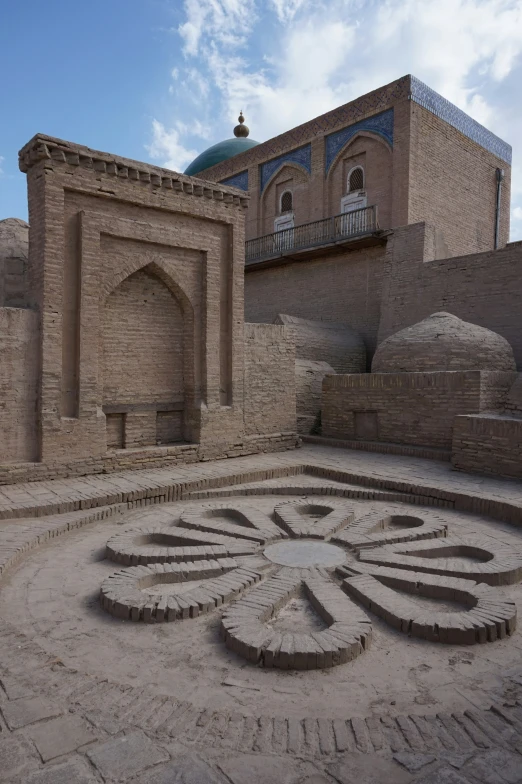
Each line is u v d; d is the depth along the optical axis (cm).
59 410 778
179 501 739
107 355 860
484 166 1922
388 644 347
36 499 659
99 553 522
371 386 1084
